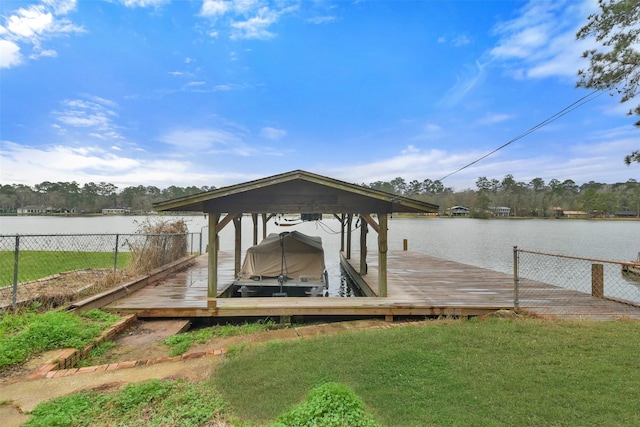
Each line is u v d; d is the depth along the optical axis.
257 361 3.88
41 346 4.18
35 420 2.62
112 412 2.78
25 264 9.66
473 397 2.98
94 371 3.72
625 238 33.25
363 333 4.88
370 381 3.33
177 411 2.80
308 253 9.19
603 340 4.29
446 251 23.78
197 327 6.53
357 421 2.36
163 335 5.55
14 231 24.06
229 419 2.70
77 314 5.63
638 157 7.10
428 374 3.44
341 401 2.51
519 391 3.06
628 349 3.98
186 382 3.39
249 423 2.62
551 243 29.17
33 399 3.07
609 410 2.74
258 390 3.19
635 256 21.59
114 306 6.38
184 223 12.70
